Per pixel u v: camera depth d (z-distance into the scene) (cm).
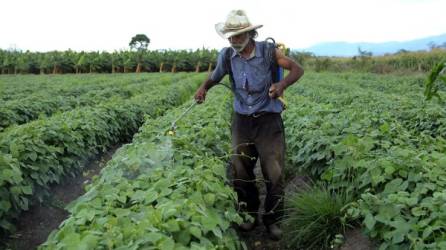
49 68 4328
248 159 514
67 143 699
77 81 2384
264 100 491
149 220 319
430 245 334
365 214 404
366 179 460
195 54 4550
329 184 543
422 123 831
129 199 390
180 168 444
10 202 504
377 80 2430
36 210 608
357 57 4309
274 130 499
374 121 741
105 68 4453
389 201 392
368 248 430
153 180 418
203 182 402
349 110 845
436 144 595
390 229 387
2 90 1630
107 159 867
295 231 498
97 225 315
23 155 575
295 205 518
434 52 3766
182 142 543
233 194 423
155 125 755
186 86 2006
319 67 4184
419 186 415
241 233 537
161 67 4538
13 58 4238
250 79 489
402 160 457
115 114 1009
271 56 484
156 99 1363
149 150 491
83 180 728
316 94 1520
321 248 479
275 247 505
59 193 668
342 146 520
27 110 1138
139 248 282
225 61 502
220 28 480
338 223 482
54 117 852
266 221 515
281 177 504
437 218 360
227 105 1127
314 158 589
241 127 504
